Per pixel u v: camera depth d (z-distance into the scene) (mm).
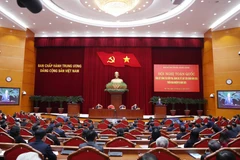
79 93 13945
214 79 12094
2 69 12117
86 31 13555
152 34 13820
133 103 13625
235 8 9945
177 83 13773
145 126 7387
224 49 11977
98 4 9977
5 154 2322
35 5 4613
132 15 11797
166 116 12094
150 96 13625
